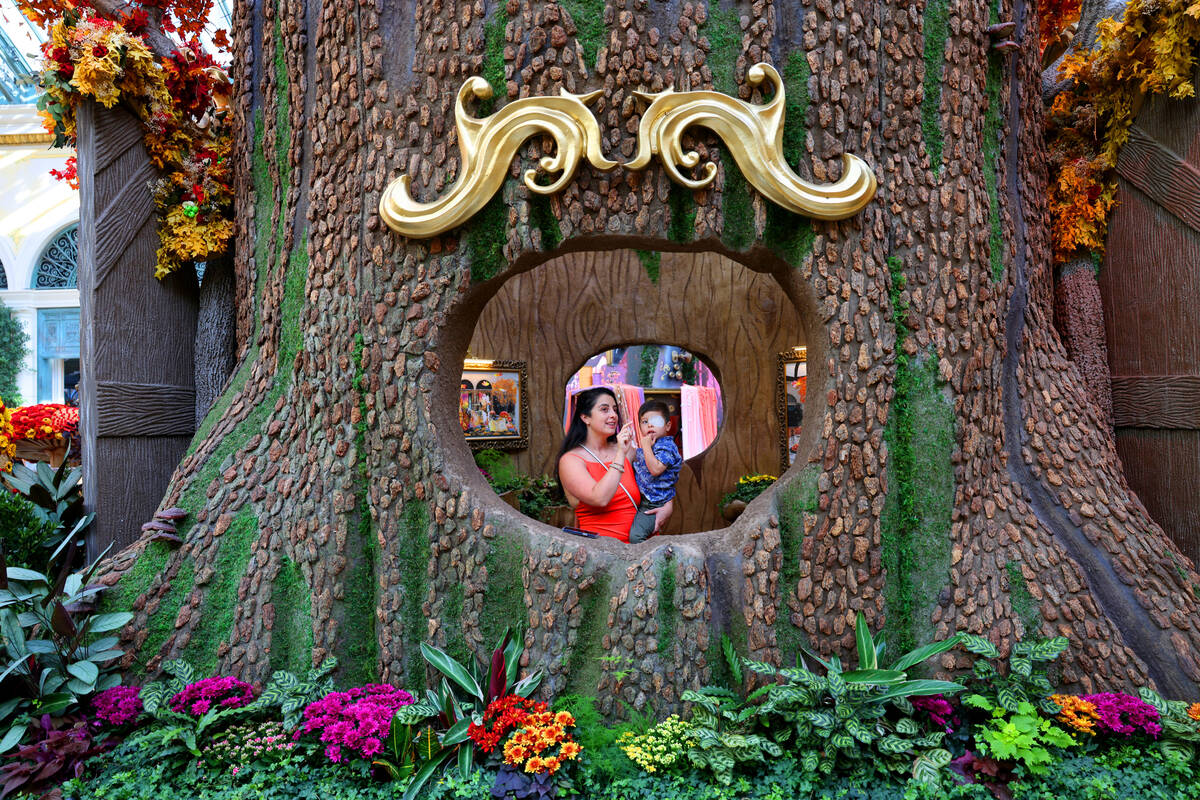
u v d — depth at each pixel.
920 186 3.00
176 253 3.97
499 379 4.32
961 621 2.84
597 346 4.50
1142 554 3.03
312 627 2.93
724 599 2.81
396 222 2.82
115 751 2.54
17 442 4.58
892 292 2.94
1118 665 2.80
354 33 3.01
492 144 2.76
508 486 4.12
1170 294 3.68
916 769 2.32
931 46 3.07
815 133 2.83
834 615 2.81
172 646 2.96
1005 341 3.22
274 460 3.17
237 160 3.84
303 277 3.28
